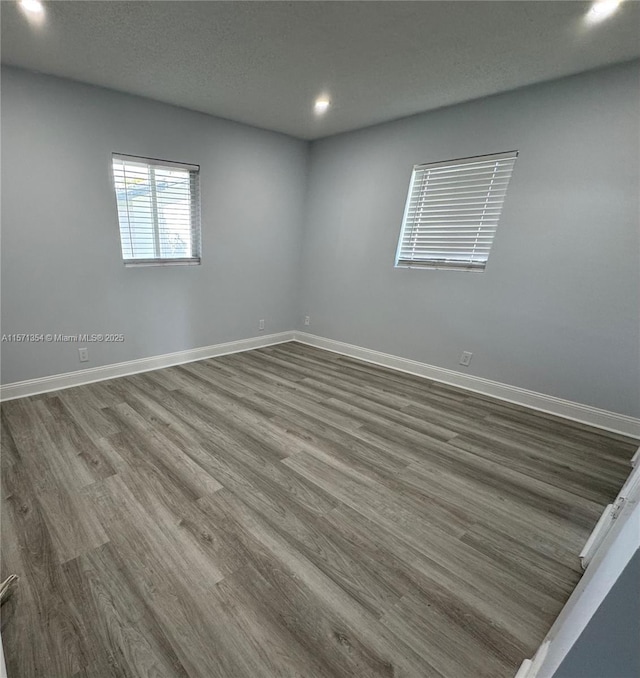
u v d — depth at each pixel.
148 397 2.64
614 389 2.42
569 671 0.61
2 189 2.22
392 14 1.59
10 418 2.24
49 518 1.46
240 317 3.88
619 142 2.15
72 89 2.35
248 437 2.16
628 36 1.73
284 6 1.56
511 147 2.54
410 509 1.64
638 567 0.50
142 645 1.02
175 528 1.45
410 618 1.14
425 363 3.37
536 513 1.65
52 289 2.54
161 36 1.81
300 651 1.03
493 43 1.82
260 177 3.57
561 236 2.45
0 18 1.64
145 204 2.89
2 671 0.82
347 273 3.84
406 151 3.12
